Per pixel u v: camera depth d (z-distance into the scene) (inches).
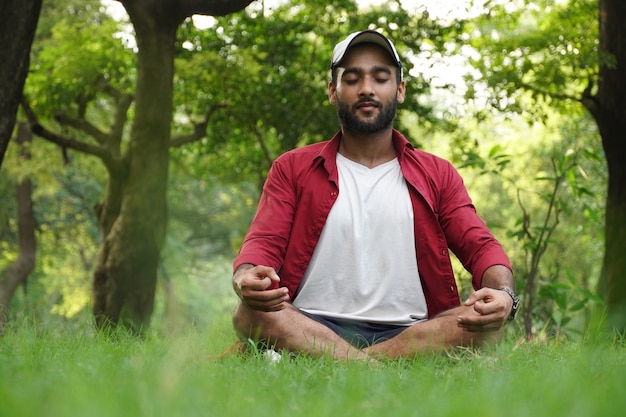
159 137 480.4
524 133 855.7
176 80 648.4
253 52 581.0
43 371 95.2
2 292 810.8
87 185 1068.5
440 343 141.3
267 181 166.2
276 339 141.4
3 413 55.9
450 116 603.2
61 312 1099.3
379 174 163.5
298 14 636.7
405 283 159.6
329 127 609.6
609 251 463.5
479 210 932.6
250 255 155.6
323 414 64.2
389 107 164.1
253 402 71.2
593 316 163.8
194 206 1337.4
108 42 585.0
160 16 464.8
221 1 447.8
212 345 147.8
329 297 159.9
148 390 68.2
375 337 155.2
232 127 677.3
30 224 836.6
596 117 486.0
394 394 79.8
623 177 469.1
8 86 304.8
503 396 78.0
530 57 542.0
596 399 70.2
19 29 303.7
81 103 614.5
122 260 481.7
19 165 775.1
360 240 159.0
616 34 472.4
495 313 131.7
